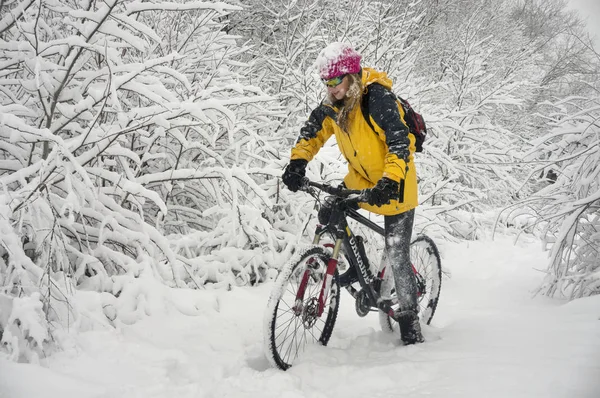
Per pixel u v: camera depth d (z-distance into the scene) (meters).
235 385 2.38
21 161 3.43
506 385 2.15
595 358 2.34
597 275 3.98
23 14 3.26
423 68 10.24
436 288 3.68
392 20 7.51
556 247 4.25
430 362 2.55
